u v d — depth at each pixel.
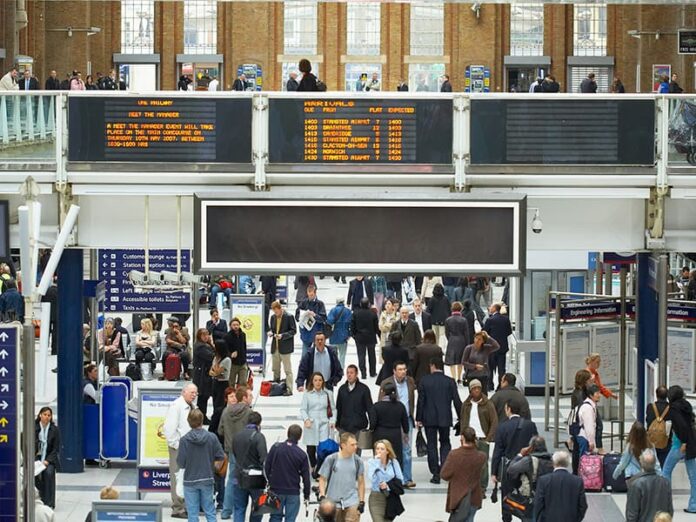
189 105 30.98
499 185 31.42
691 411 29.56
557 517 24.25
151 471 29.92
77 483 31.92
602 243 32.34
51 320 48.56
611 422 33.97
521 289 41.09
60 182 31.12
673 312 37.09
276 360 42.09
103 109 31.05
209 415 38.00
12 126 31.14
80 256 32.94
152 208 32.41
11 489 22.12
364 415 30.05
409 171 30.98
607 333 36.50
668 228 32.38
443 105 30.95
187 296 37.91
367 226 29.42
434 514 28.92
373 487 26.14
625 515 27.12
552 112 31.05
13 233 32.22
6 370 22.03
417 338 40.94
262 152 30.94
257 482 26.56
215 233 29.47
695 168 31.31
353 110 30.89
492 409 29.73
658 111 31.23
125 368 45.12
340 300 43.62
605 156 31.17
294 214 29.45
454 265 29.42
